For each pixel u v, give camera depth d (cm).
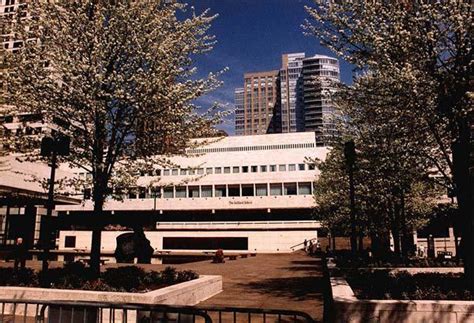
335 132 2078
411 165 1330
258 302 1143
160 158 1427
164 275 1191
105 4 1260
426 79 1035
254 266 2617
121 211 8169
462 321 721
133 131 1292
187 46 1348
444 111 1032
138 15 1249
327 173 2653
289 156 8025
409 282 1000
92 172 1251
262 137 8725
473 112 960
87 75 1165
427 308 732
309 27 1236
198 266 2620
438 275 1180
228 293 1325
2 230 4069
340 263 1689
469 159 1038
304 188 7656
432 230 4972
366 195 2136
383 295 826
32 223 1337
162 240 6134
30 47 1194
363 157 1381
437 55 1044
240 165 8200
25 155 1277
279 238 5844
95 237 1200
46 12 1227
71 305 528
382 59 1080
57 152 1169
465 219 977
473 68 1003
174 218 8162
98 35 1212
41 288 968
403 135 1164
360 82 1214
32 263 2791
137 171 1345
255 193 7862
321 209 3669
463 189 1005
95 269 1162
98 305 516
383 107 1166
